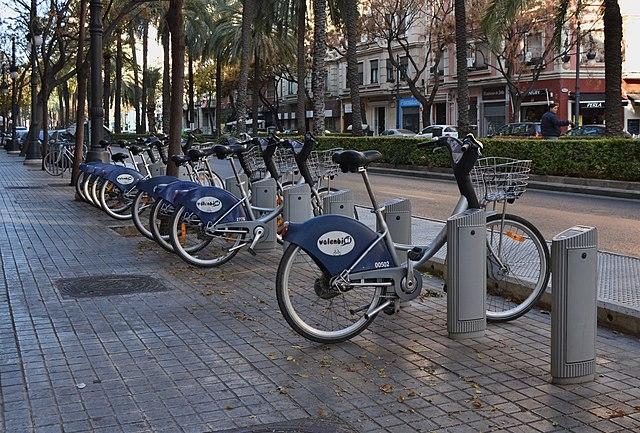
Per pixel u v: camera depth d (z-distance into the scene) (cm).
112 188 1267
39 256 921
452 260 554
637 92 4150
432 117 5181
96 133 1617
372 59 5750
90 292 725
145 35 5947
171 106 1125
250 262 870
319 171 914
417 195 1717
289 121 7244
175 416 420
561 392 452
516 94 3878
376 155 567
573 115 4053
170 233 828
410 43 5184
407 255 574
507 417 414
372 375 485
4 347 548
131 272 822
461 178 568
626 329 570
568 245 456
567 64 4031
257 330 592
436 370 493
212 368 501
